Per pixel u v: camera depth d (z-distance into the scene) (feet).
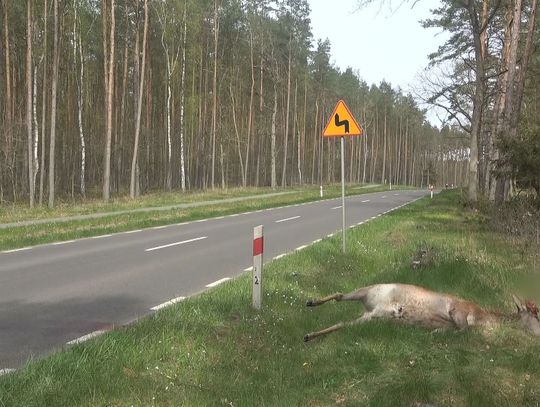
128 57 150.92
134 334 18.45
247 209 88.74
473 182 85.76
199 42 157.48
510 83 61.36
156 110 174.91
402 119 340.18
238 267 35.53
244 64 177.27
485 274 27.09
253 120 191.01
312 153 256.11
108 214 72.54
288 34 173.58
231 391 13.93
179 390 14.01
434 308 18.40
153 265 36.06
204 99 168.86
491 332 17.83
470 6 77.15
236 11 163.94
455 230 50.29
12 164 114.73
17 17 112.27
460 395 13.38
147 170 157.69
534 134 47.42
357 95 289.94
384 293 18.94
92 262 37.01
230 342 18.17
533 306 18.98
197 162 180.34
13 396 13.29
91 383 14.07
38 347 18.81
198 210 81.46
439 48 105.09
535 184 47.50
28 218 66.18
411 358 15.88
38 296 26.76
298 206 99.19
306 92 210.59
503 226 46.73
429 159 402.11
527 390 13.66
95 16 128.47
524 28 87.76
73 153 156.66
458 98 103.45
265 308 22.95
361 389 13.73
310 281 29.22
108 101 101.71
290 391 13.76
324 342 17.95
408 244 41.19
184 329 19.10
